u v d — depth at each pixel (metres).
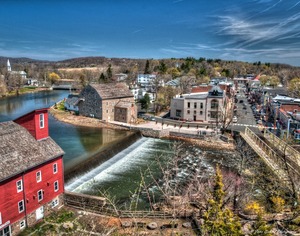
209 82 154.00
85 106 85.75
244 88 185.75
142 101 97.44
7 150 26.92
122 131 70.12
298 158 37.34
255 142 55.88
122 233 24.56
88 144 57.19
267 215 22.70
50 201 30.44
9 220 25.52
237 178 35.25
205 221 14.19
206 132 67.56
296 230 17.92
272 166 39.16
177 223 26.53
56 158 31.09
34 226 27.69
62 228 26.47
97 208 30.77
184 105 83.50
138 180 41.06
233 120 80.00
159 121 82.62
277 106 80.25
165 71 188.88
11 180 25.50
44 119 31.67
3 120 83.06
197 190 32.00
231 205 27.02
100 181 40.38
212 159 52.25
